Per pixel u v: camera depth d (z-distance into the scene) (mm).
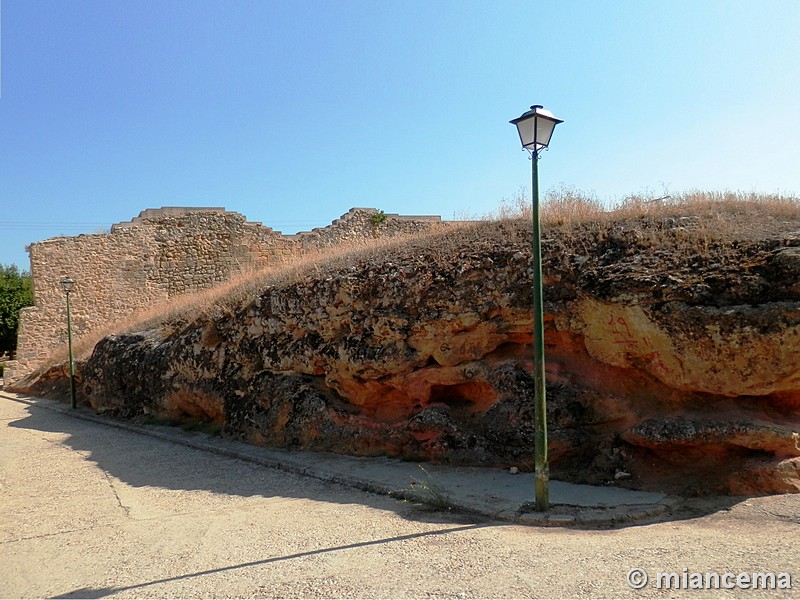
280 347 11789
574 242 8812
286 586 4824
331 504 7453
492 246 9523
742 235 7684
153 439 13469
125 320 24438
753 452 6926
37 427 16125
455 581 4703
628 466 7516
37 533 6879
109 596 4895
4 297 36781
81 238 27422
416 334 9477
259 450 10953
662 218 8875
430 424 9055
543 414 6492
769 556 4918
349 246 14398
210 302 15086
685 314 7043
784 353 6582
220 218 28891
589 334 8070
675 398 7645
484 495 7133
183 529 6730
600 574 4684
